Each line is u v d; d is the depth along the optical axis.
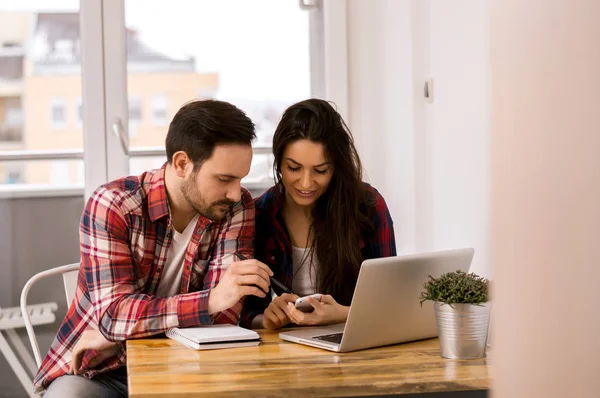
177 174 1.84
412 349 1.65
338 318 1.86
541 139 0.54
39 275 2.21
